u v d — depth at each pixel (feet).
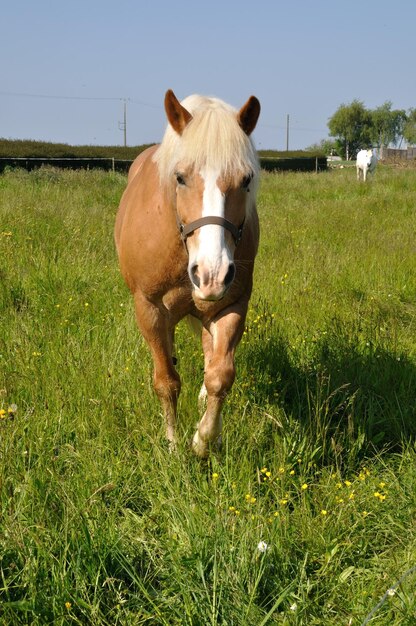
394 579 8.20
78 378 12.69
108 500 9.66
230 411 12.20
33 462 10.01
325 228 30.63
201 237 9.14
